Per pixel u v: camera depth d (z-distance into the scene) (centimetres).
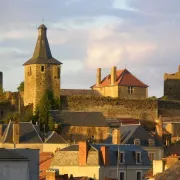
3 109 19925
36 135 17875
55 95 19975
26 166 8650
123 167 14050
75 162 13825
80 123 19275
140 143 17438
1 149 8969
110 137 18988
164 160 10181
